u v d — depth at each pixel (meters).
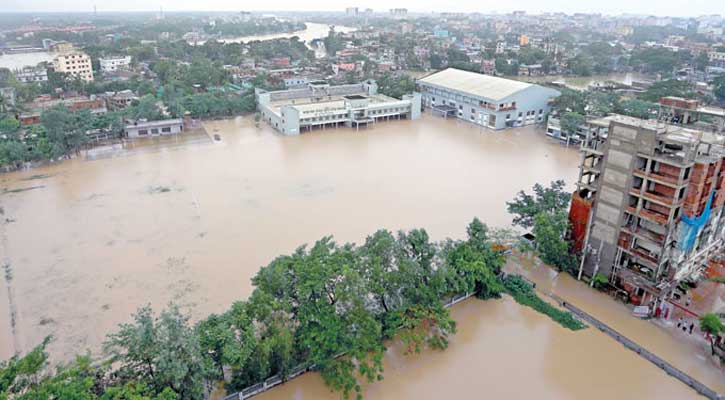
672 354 42.16
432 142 109.19
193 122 123.31
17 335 43.12
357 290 38.25
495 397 37.19
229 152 99.88
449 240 51.41
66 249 58.53
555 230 54.22
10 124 100.19
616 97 124.50
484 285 48.97
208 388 36.62
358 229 64.38
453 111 135.12
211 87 158.00
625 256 50.06
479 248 51.09
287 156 97.12
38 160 91.12
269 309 36.62
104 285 51.03
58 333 43.44
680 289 51.44
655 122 49.34
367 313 38.50
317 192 77.62
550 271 55.16
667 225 45.34
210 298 48.72
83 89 153.12
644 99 136.50
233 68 194.38
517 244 56.09
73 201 73.25
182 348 32.72
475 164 93.00
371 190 78.69
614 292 50.28
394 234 62.22
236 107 132.88
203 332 35.34
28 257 56.62
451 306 48.38
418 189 79.31
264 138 111.69
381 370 37.25
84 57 178.12
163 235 62.28
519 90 121.31
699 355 42.06
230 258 56.66
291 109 112.50
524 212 59.25
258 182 81.94
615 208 49.03
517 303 49.16
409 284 42.72
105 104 134.88
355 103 123.62
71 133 95.69
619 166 47.66
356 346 37.38
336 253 42.59
